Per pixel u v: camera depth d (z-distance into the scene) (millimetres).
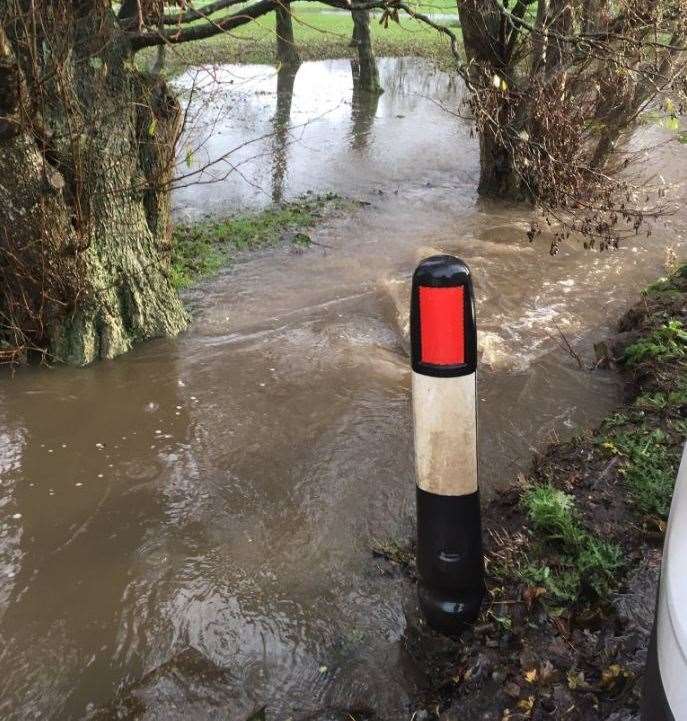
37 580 3711
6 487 4391
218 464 4613
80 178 5461
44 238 5391
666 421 4414
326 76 18172
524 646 2949
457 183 10656
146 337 6105
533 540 3549
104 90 5531
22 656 3289
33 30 5027
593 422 4941
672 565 1861
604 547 3355
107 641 3363
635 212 7273
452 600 3023
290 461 4625
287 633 3367
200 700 3057
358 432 4906
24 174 5266
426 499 2875
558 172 7023
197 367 5750
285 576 3707
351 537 3959
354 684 3074
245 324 6457
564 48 7570
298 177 10852
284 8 5473
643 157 10750
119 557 3865
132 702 3057
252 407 5215
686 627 1706
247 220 8992
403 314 6613
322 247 8266
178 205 9578
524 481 4074
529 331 6336
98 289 5730
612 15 7633
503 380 5535
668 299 6305
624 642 2904
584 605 3143
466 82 6422
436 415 2725
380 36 22312
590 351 5977
